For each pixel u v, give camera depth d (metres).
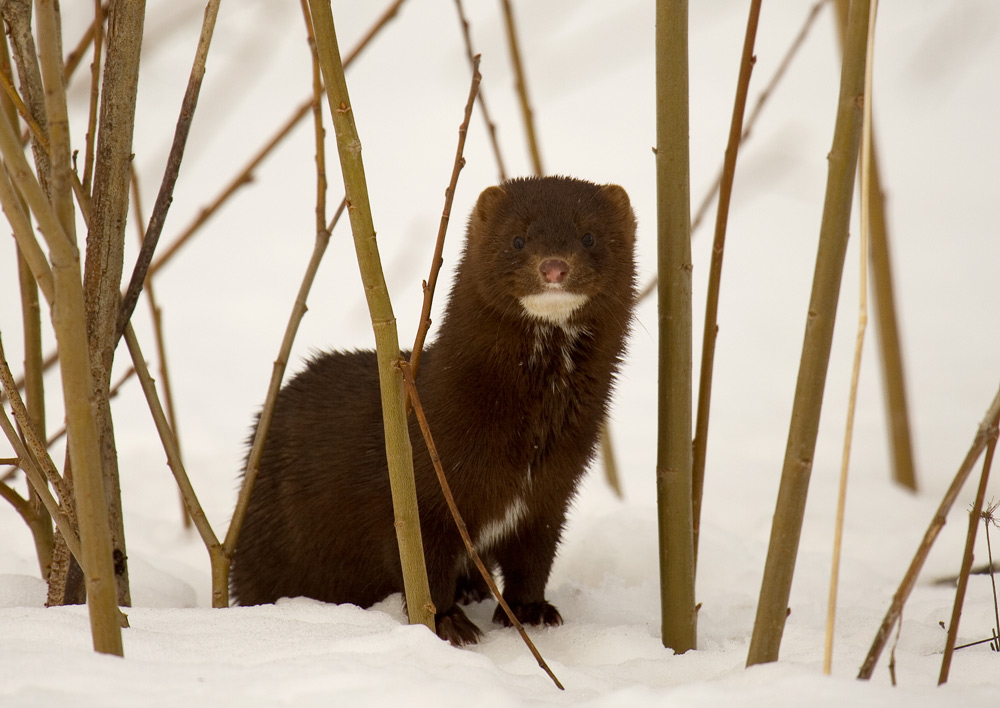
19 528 11.33
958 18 34.09
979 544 11.36
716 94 33.03
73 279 5.44
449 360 8.71
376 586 9.65
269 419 8.71
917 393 18.27
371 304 6.64
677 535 7.51
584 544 11.21
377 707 5.39
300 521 9.62
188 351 19.14
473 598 10.17
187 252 24.08
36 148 8.03
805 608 9.12
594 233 8.81
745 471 15.02
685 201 7.19
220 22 29.56
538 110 31.83
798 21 37.62
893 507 13.65
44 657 5.70
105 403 7.93
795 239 26.11
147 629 6.75
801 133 29.69
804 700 5.38
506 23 12.79
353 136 6.43
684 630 7.64
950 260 25.08
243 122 30.30
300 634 6.76
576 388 8.77
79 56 8.91
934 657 7.20
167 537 12.40
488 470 8.66
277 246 24.53
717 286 7.82
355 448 9.25
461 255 9.37
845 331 20.78
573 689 6.45
